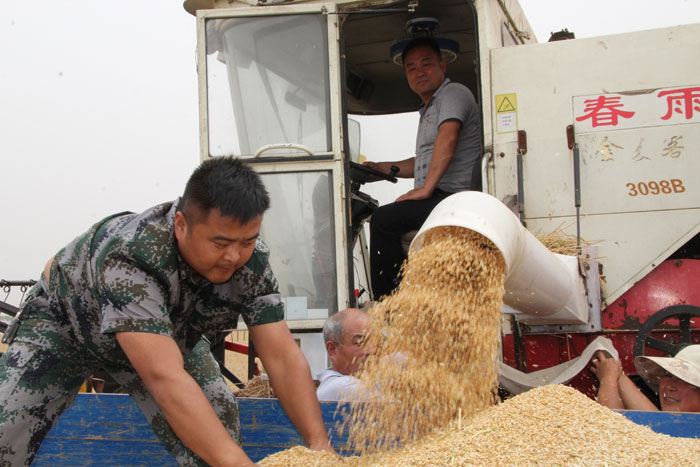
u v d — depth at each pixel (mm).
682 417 2658
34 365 2488
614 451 2289
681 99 4266
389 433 2660
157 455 2900
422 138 5219
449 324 2639
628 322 4137
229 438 2156
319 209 4637
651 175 4254
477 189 4949
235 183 2125
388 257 4875
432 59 5137
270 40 4816
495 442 2385
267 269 2578
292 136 4734
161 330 2238
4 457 2441
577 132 4379
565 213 4352
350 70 6012
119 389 4887
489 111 4516
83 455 2947
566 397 2672
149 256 2254
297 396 2629
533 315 3846
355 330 3436
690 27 4301
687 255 4719
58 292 2488
